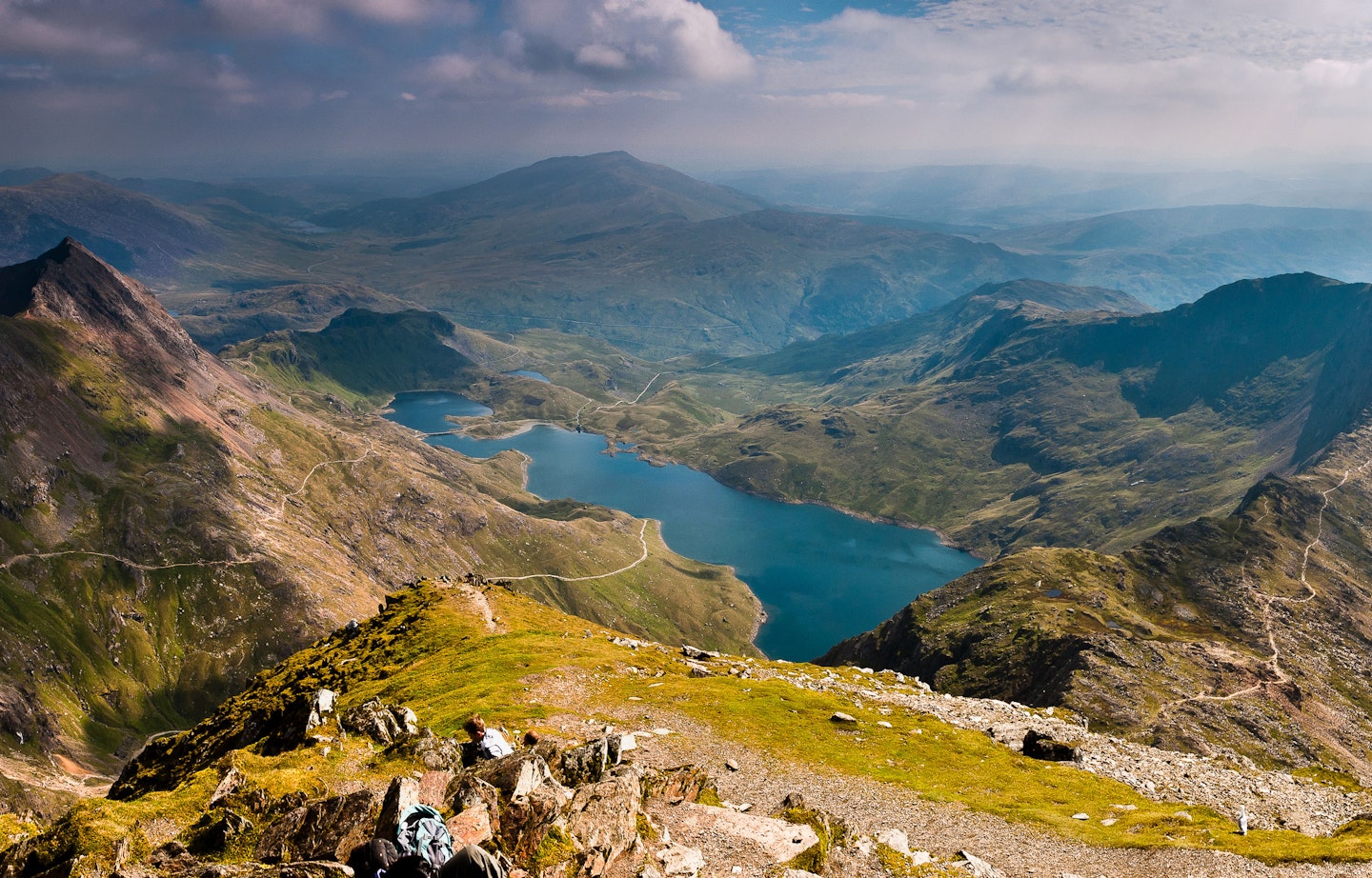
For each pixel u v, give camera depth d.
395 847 14.42
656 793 34.06
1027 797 51.09
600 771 35.00
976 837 43.81
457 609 117.56
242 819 22.88
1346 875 35.97
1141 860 40.12
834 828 32.88
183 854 21.75
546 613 124.12
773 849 28.78
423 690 75.69
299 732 45.38
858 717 68.25
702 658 95.75
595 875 21.38
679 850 25.66
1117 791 54.81
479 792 23.30
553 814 22.42
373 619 127.25
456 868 12.55
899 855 32.28
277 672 115.56
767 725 62.28
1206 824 45.81
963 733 67.38
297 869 16.50
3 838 23.11
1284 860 38.03
